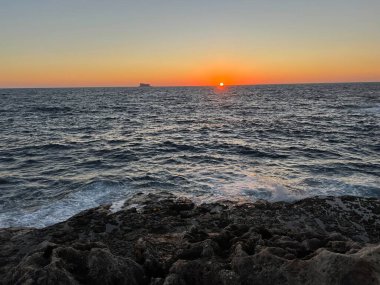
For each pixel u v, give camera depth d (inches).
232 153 877.8
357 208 461.4
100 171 713.0
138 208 481.4
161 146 984.3
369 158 815.1
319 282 235.0
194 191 570.3
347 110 2039.9
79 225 413.4
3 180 650.8
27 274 252.7
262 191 562.6
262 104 2847.0
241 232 366.9
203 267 268.4
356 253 254.7
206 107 2586.1
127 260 284.4
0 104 2829.7
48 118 1744.6
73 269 272.2
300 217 440.8
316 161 786.8
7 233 390.9
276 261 258.8
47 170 727.7
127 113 2098.9
